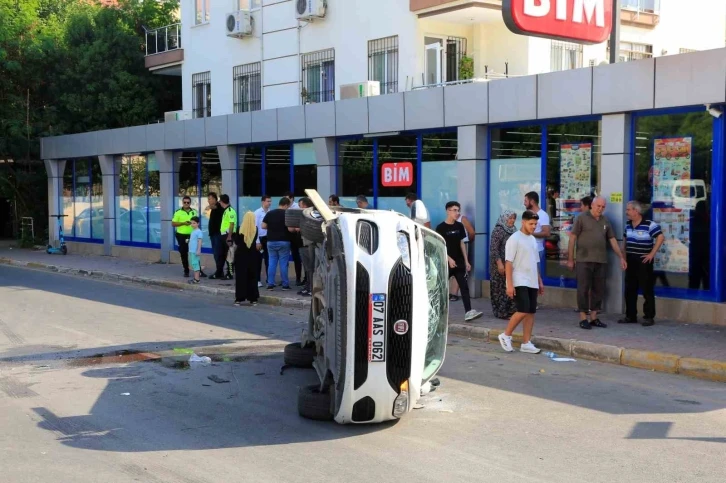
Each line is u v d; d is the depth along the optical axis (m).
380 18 19.66
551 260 13.34
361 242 6.44
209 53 25.22
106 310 13.84
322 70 21.50
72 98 28.23
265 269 18.84
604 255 10.91
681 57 10.91
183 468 5.70
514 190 13.86
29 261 23.53
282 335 11.38
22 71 27.98
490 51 19.52
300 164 18.36
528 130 13.55
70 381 8.48
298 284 16.33
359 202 14.77
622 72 11.62
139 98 29.25
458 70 19.36
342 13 20.72
